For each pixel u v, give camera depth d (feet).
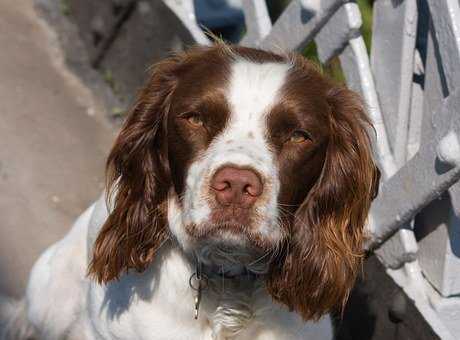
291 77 11.26
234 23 19.01
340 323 14.48
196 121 11.10
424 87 13.37
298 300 11.87
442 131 12.28
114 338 12.30
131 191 11.78
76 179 17.94
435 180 12.41
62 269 14.02
